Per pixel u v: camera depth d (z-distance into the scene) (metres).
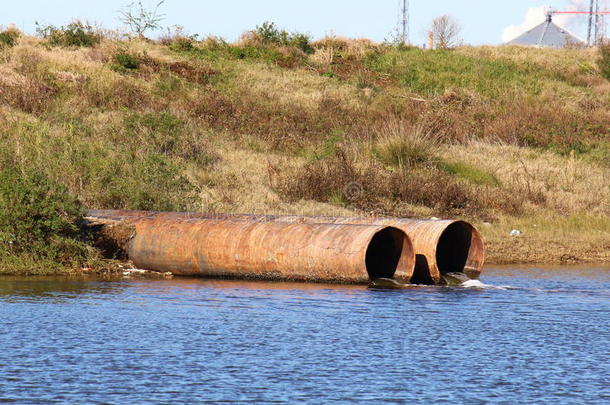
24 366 29.86
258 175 84.38
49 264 52.06
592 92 149.25
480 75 147.62
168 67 123.88
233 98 115.44
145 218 54.94
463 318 39.81
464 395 27.30
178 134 87.50
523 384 28.64
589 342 35.03
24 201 52.78
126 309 40.56
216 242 51.16
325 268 48.91
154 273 53.09
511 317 40.31
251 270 50.50
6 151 68.31
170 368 29.95
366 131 102.94
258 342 34.00
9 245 52.69
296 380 28.69
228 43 144.62
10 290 45.28
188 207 66.69
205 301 43.22
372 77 140.88
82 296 43.97
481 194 85.19
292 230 50.66
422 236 51.62
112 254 54.59
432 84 142.50
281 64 138.50
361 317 39.53
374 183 82.38
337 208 77.00
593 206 88.50
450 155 99.50
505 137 114.31
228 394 27.00
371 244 52.69
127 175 67.50
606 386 28.55
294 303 42.94
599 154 111.69
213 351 32.44
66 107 95.50
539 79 151.38
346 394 27.19
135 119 89.00
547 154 108.44
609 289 50.69
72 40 128.00
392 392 27.48
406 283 49.81
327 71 138.50
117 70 116.94
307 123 109.50
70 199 54.12
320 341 34.34
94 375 28.92
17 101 94.25
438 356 32.25
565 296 47.41
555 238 73.62
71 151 72.06
